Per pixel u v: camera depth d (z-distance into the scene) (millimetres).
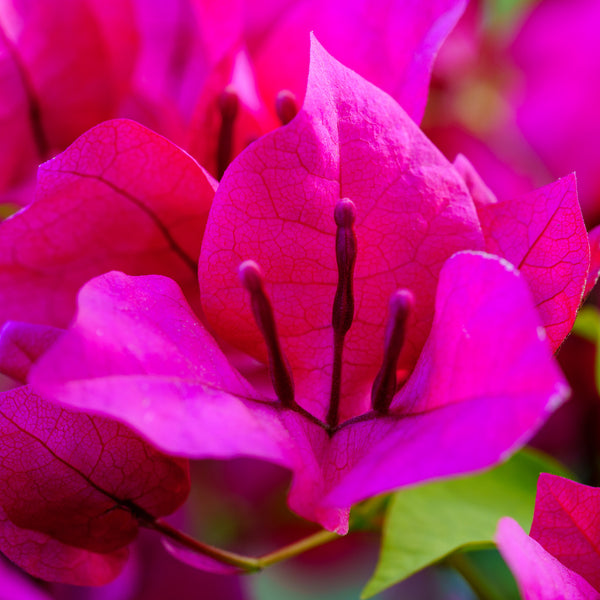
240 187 164
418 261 169
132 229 177
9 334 165
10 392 164
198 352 160
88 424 165
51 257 178
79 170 170
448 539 191
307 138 164
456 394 152
